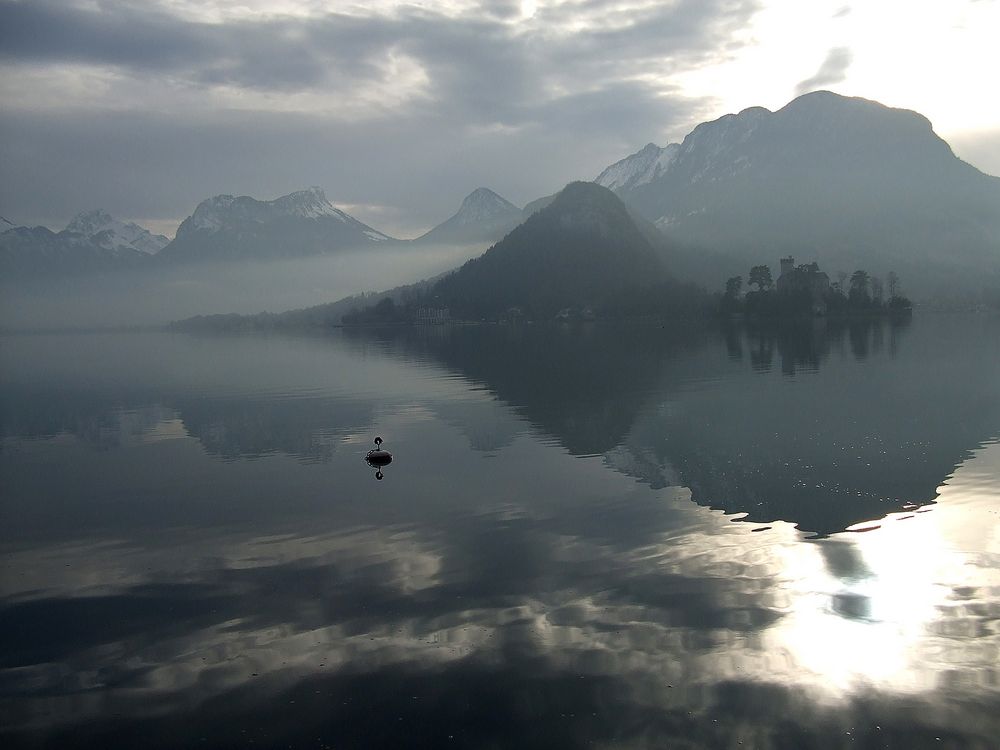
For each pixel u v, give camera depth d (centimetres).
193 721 1831
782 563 2623
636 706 1816
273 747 1728
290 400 7606
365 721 1802
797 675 1920
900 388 6988
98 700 1934
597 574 2572
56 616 2427
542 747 1692
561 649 2072
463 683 1931
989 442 4484
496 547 2888
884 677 1900
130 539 3203
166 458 4934
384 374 10281
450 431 5466
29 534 3322
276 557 2889
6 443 5759
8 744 1775
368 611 2356
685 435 5012
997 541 2795
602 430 5291
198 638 2231
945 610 2234
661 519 3164
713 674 1933
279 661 2075
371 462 4509
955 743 1661
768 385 7519
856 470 3912
